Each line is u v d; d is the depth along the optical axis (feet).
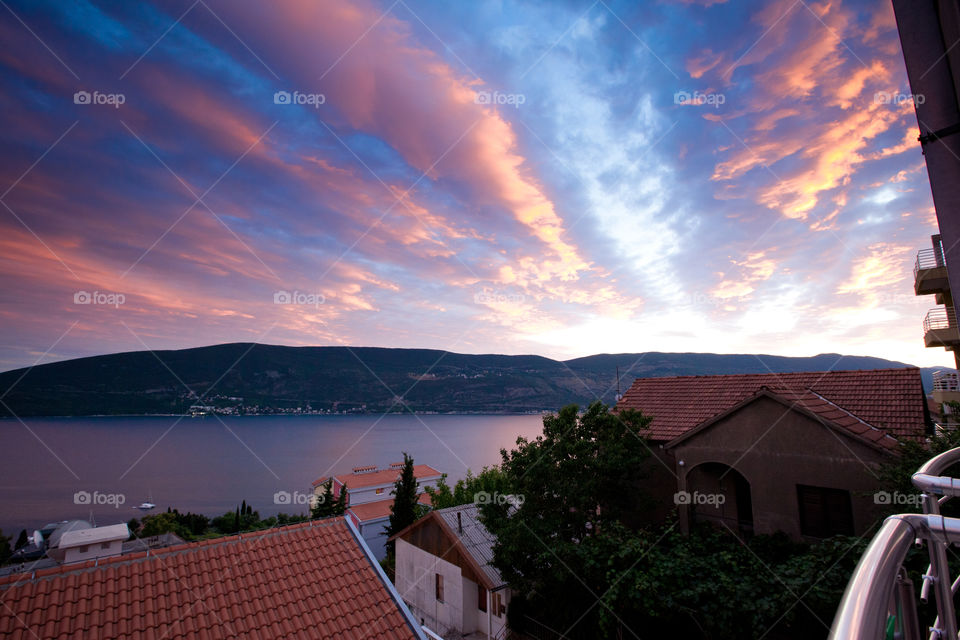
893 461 35.99
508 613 49.73
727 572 32.53
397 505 110.32
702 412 53.93
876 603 3.80
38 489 434.71
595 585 38.32
